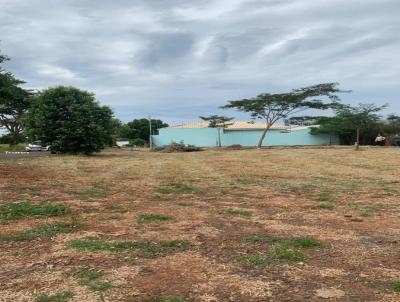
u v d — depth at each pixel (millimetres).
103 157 30875
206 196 11180
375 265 5207
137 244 6113
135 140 79625
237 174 17516
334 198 10797
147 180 15008
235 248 5938
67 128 33531
